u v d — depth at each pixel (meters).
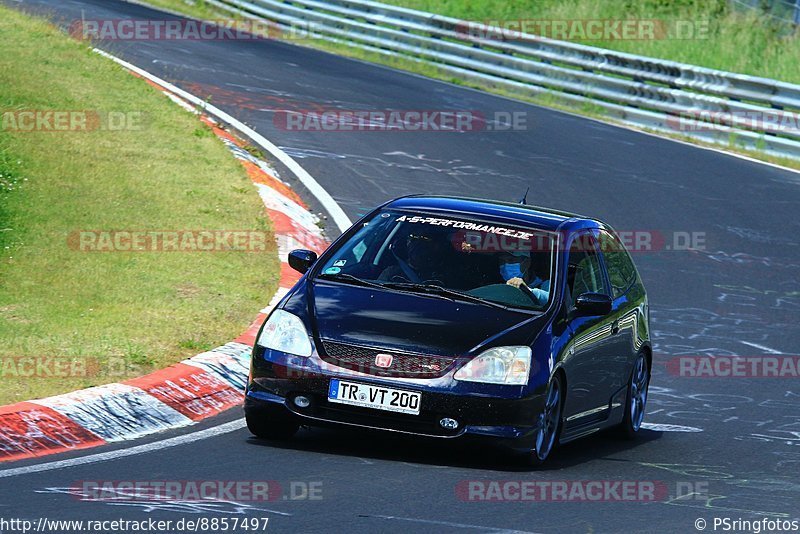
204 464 24.50
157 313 36.12
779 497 25.62
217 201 49.16
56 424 25.78
